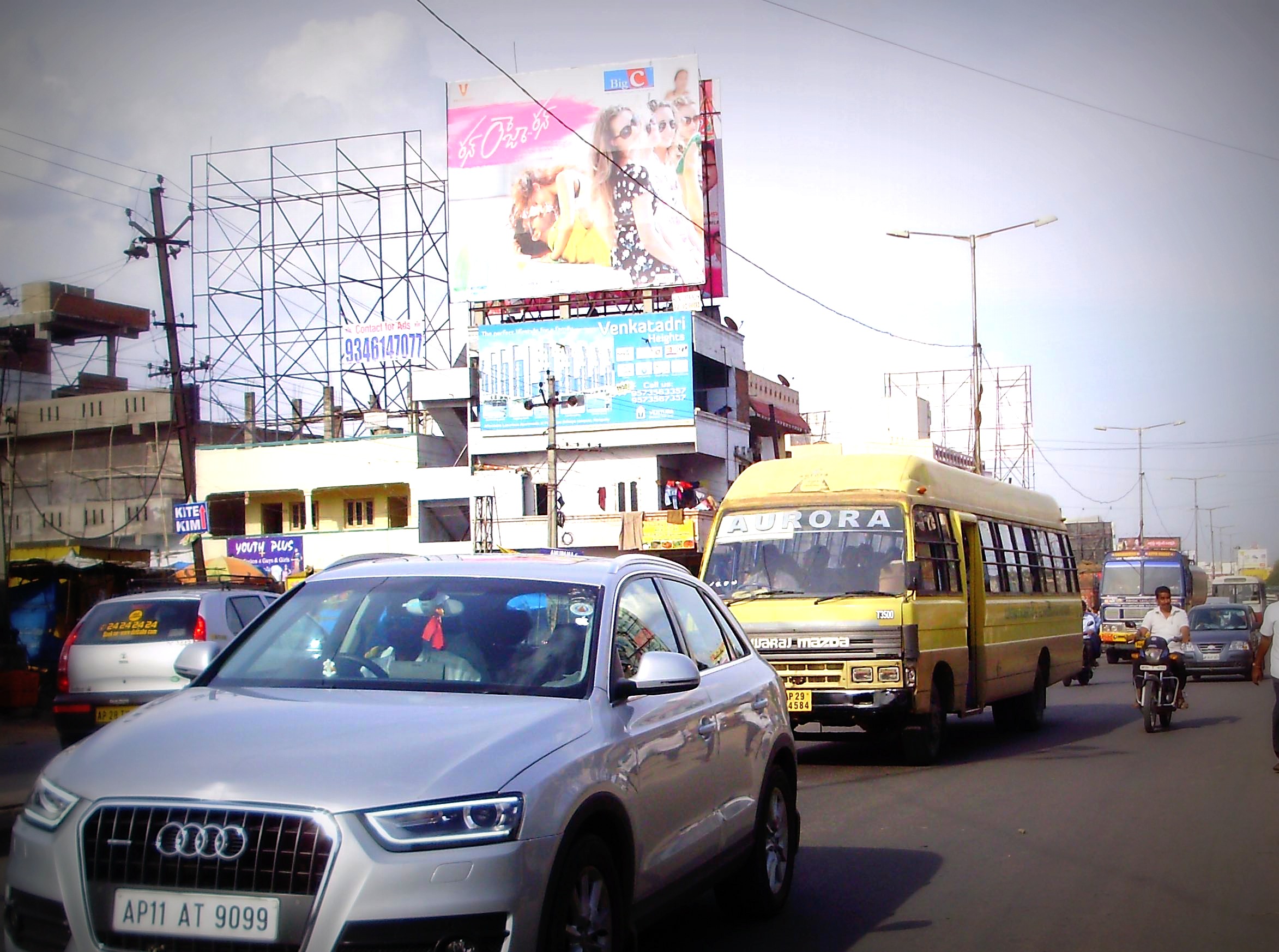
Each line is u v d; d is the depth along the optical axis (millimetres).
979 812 10125
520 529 45719
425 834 3830
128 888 3850
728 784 5965
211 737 4215
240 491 48219
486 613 5234
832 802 10711
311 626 5352
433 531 48219
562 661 4980
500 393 47406
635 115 47219
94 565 23703
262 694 4781
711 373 51344
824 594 12727
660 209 46781
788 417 58875
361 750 4062
